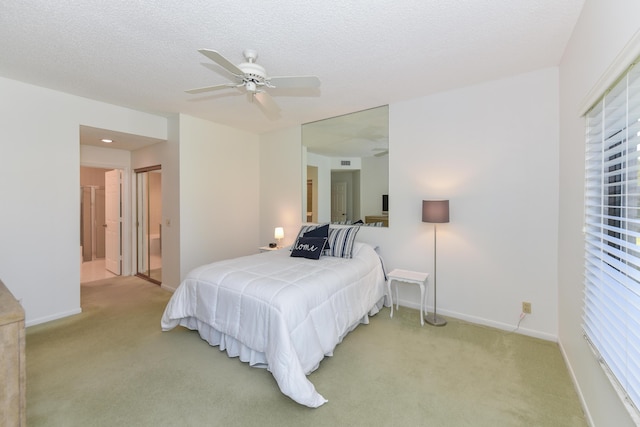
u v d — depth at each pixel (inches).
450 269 126.2
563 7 70.8
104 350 97.3
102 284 176.7
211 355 94.6
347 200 156.3
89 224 249.0
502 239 114.0
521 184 109.6
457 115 122.3
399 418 67.7
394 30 79.9
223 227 177.0
